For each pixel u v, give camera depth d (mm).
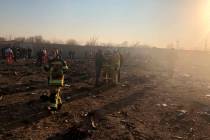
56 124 10242
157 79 24750
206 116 12070
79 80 21812
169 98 15648
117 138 9047
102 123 10500
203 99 15727
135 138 9164
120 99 14938
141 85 20328
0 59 46250
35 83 19641
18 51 50188
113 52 19766
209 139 9414
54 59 12055
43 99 11820
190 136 9641
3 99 13914
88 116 11352
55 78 11875
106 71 19547
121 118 11344
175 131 10102
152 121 11156
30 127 9828
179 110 12859
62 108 12461
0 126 9820
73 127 9711
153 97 15742
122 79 23500
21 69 29625
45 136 9008
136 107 13258
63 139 8836
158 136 9453
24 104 12852
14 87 17547
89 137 8984
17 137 8836
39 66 33750
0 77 22516
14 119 10641
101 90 17484
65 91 16672
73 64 38750
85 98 14867
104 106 13188
